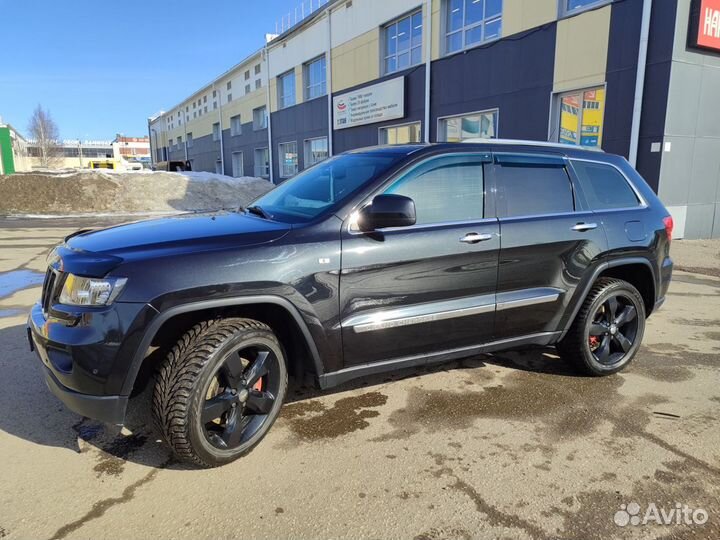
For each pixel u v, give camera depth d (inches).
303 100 1010.7
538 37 512.7
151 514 98.2
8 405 141.9
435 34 647.8
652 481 109.7
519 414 140.0
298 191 149.3
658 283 174.2
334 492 105.5
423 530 94.5
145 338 102.0
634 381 163.2
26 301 251.9
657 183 427.5
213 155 1632.6
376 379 163.3
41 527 94.3
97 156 4778.5
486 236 137.4
